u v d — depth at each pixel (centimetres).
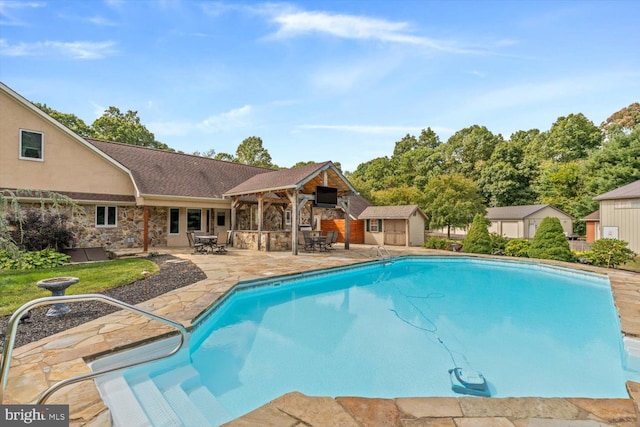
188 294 655
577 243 2023
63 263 1034
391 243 2142
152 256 1252
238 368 455
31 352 375
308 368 461
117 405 309
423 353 519
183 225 1662
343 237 2269
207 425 319
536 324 662
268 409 274
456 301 839
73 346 389
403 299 855
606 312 748
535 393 399
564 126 4431
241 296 782
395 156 6412
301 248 1684
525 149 4678
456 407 278
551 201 3478
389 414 267
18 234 1068
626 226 1638
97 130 3612
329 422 256
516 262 1367
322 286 990
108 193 1420
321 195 1487
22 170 1192
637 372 440
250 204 1786
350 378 435
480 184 4116
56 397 286
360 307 779
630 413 268
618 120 4609
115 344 394
